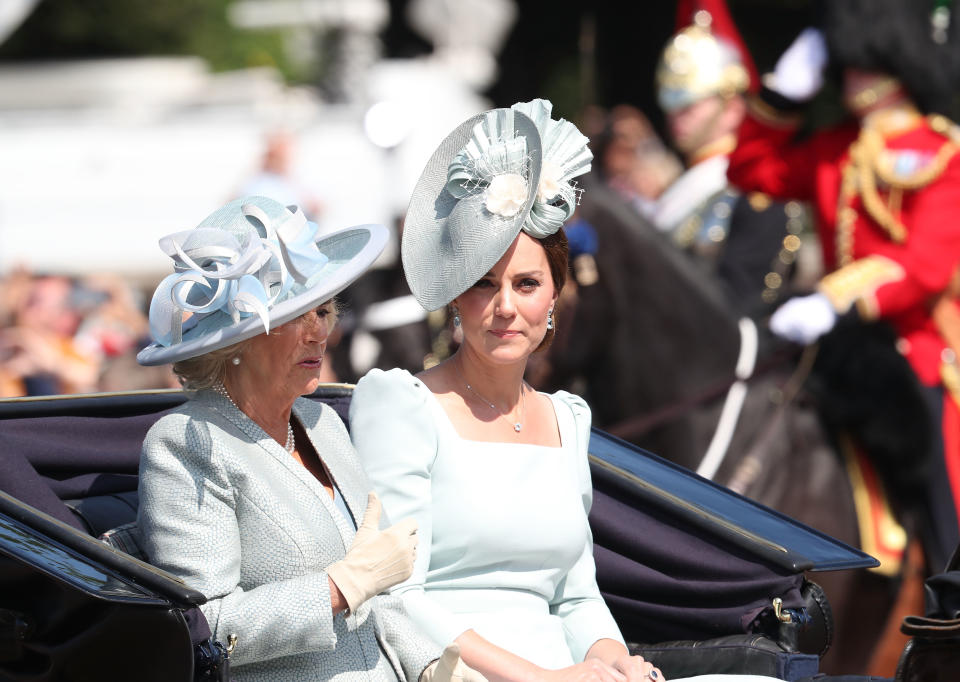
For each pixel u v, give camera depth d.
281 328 10.94
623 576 13.70
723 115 29.30
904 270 20.92
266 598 10.38
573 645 12.84
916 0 21.94
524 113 12.27
